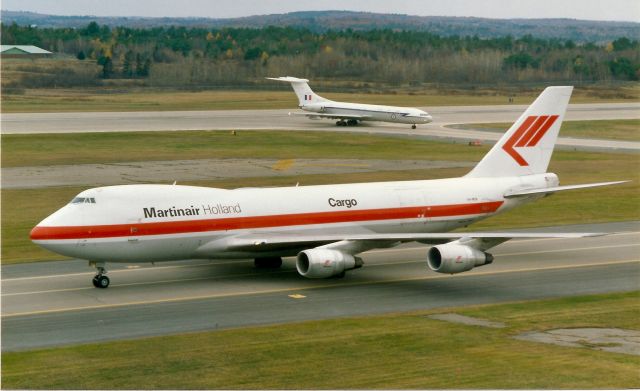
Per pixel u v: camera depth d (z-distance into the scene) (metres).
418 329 52.56
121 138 175.00
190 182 121.12
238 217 66.12
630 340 50.31
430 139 182.75
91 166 136.88
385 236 66.00
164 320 54.56
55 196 107.00
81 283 64.88
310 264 62.94
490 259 65.50
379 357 46.53
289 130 197.00
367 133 194.12
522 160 80.56
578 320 55.16
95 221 61.28
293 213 68.31
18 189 112.50
